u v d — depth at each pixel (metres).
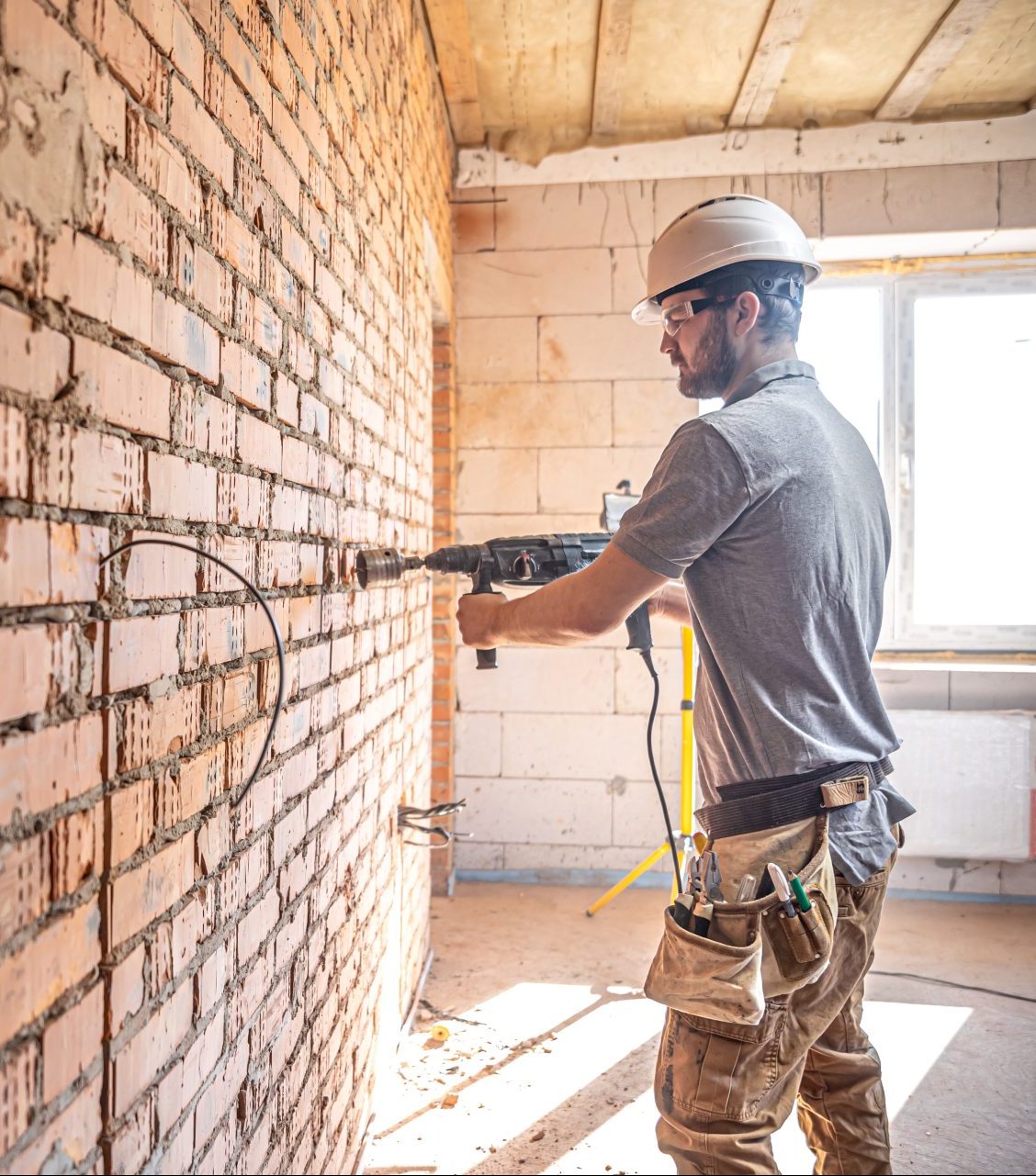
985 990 2.55
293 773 1.21
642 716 3.39
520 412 3.42
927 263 3.45
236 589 0.99
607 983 2.54
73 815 0.65
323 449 1.37
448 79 2.95
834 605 1.14
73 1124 0.65
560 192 3.39
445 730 3.33
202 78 0.88
